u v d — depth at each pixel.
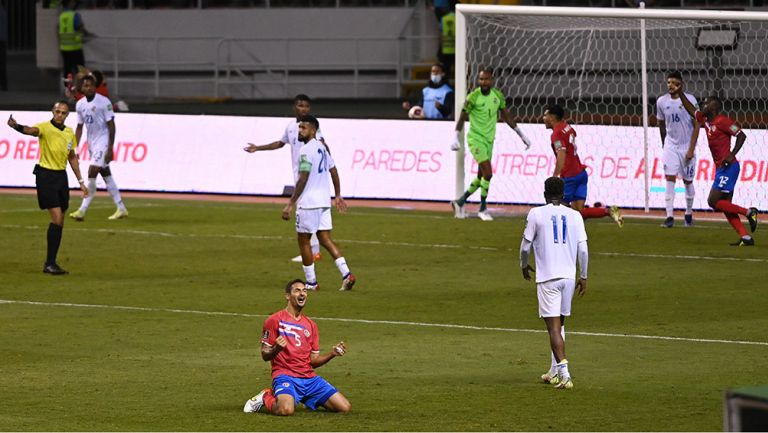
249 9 132.88
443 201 85.06
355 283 55.66
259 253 63.97
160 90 133.88
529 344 43.03
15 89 132.62
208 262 60.97
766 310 49.38
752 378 37.53
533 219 36.44
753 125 80.31
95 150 75.00
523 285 55.19
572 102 114.88
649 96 112.88
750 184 79.69
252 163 89.25
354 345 42.72
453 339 43.84
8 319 46.97
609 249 65.94
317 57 130.88
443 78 92.88
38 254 62.91
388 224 75.00
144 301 50.91
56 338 43.47
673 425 31.52
